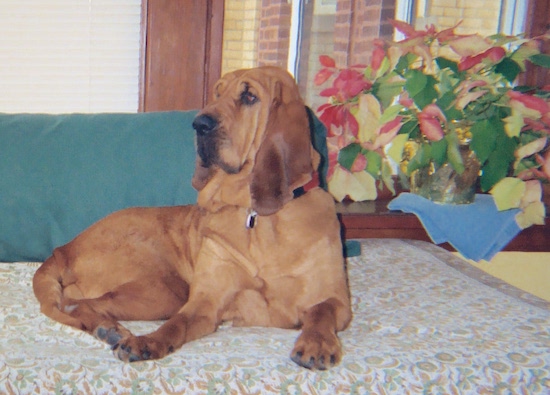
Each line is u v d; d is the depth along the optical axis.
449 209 2.43
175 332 1.55
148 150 2.21
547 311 1.83
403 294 1.99
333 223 1.84
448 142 2.11
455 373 1.42
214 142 1.75
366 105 2.13
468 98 2.06
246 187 1.81
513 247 2.83
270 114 1.79
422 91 2.06
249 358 1.45
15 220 2.16
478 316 1.77
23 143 2.20
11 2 2.70
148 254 1.95
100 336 1.57
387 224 2.77
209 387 1.34
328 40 3.69
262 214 1.74
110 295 1.79
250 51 3.15
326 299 1.75
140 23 2.75
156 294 1.84
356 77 2.15
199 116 1.76
